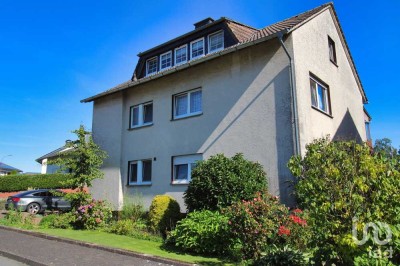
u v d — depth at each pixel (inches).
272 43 438.6
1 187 1157.7
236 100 464.8
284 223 293.3
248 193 340.2
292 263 233.8
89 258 298.4
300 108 410.0
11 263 300.4
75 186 512.1
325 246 189.5
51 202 761.0
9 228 488.7
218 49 565.3
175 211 433.4
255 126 437.1
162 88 573.3
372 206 175.2
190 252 316.8
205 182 356.8
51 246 357.1
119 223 440.8
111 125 649.0
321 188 187.0
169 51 642.8
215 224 306.8
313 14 494.6
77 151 533.6
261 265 245.9
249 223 276.7
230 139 462.0
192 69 530.6
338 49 594.6
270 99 427.8
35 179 1126.4
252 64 455.5
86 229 466.6
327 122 488.7
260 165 406.0
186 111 537.0
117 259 293.6
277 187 402.3
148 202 556.1
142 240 380.2
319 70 492.1
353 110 626.2
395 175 179.0
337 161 192.1
